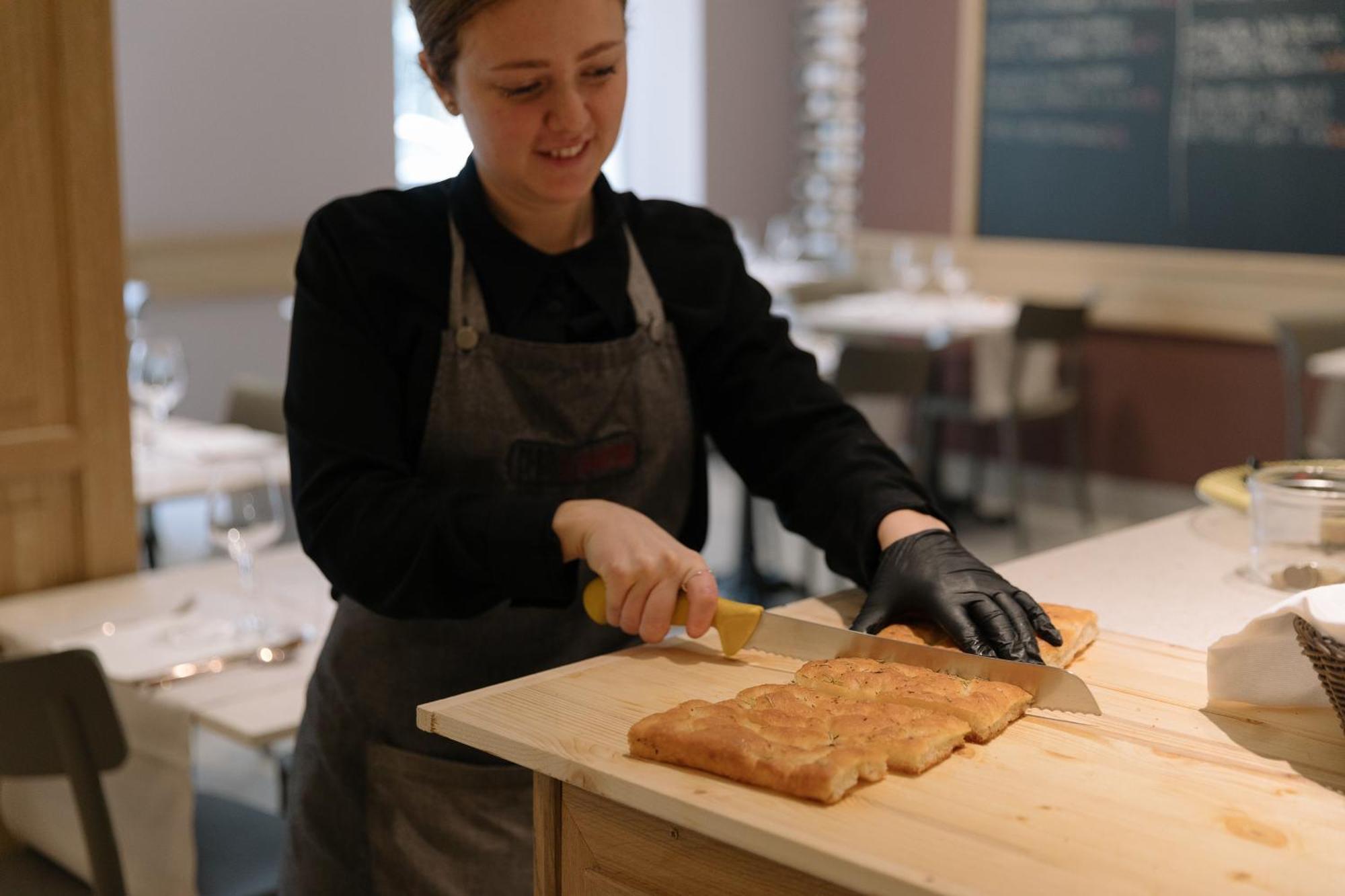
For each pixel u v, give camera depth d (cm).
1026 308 482
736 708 97
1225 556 152
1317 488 141
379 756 135
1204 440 540
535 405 131
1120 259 552
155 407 345
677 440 139
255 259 523
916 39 614
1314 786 90
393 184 565
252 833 200
